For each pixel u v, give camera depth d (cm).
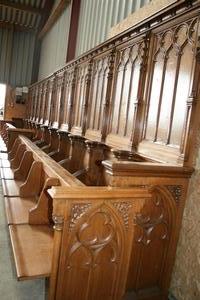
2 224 347
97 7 560
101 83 424
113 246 184
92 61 466
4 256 274
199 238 204
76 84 551
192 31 236
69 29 695
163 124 263
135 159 279
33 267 187
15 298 220
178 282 220
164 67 270
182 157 219
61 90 652
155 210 210
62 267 171
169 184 209
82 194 165
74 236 171
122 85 352
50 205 254
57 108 695
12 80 1227
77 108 536
